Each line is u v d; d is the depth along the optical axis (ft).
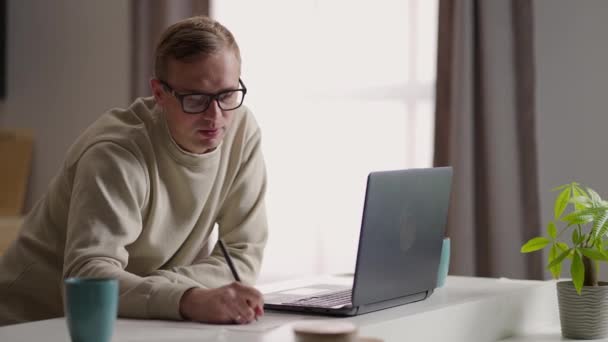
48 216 5.95
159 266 5.77
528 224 10.13
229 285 4.49
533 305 5.98
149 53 12.32
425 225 5.27
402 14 11.50
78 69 13.69
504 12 10.20
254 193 6.18
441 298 5.40
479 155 10.43
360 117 11.73
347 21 11.80
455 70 10.30
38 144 13.97
